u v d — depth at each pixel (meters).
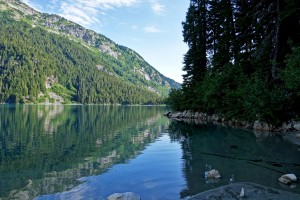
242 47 32.66
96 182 8.76
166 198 7.31
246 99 25.16
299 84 18.88
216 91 33.09
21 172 9.97
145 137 20.30
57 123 32.84
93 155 13.23
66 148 15.30
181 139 18.84
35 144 16.75
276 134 20.77
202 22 45.62
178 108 52.28
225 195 7.14
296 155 12.75
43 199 7.25
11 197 7.38
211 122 33.88
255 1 28.86
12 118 40.50
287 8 22.94
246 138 18.70
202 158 12.29
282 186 8.08
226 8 35.34
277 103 22.36
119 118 45.75
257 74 25.92
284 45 25.81
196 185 8.34
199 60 46.16
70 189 8.04
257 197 6.97
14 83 189.12
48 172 9.99
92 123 33.97
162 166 10.83
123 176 9.41
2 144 16.69
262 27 27.62
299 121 21.55
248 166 10.64
